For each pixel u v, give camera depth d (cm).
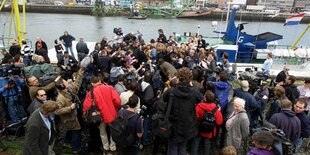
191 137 449
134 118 420
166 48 892
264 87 646
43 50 1014
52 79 537
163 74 669
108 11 8275
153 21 7450
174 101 435
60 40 1286
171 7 8525
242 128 468
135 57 876
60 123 490
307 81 639
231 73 915
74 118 496
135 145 430
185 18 8344
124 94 502
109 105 481
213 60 833
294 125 448
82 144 530
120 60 705
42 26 5762
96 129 529
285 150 359
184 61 809
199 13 8244
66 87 504
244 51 1523
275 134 365
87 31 5519
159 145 548
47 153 400
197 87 542
